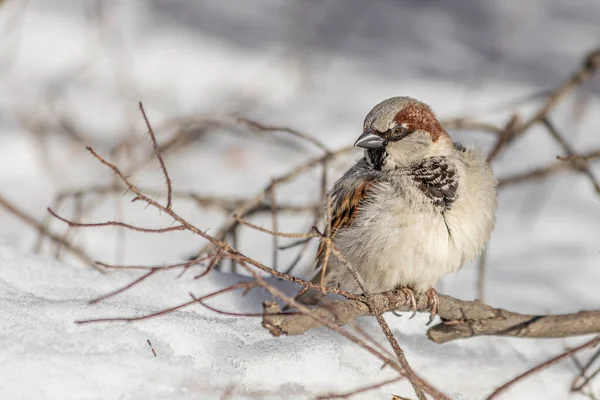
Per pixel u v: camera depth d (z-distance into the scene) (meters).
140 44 19.91
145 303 7.05
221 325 6.49
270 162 15.06
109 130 15.32
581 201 13.84
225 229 9.02
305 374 6.12
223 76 18.67
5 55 18.17
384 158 7.68
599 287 10.42
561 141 10.91
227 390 5.67
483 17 23.69
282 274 6.00
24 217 9.70
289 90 18.36
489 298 9.89
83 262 10.03
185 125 10.47
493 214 7.62
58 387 5.44
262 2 24.23
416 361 6.98
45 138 14.83
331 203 7.78
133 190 5.83
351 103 17.80
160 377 5.66
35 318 6.11
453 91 18.53
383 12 23.66
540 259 11.61
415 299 7.29
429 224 7.22
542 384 6.94
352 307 6.41
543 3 24.69
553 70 19.91
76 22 20.28
